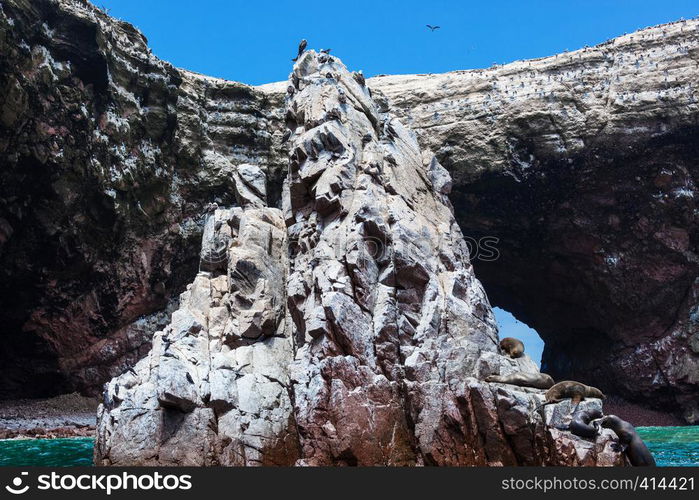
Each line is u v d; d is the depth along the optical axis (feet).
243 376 55.16
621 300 146.10
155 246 134.00
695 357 136.56
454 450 46.09
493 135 136.77
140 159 126.52
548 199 141.79
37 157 110.52
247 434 52.03
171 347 56.29
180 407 49.98
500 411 45.34
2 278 117.91
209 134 139.23
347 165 57.62
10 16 99.91
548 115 134.31
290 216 63.26
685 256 138.82
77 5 110.63
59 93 110.01
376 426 46.78
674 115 129.90
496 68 144.46
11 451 69.51
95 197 120.47
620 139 132.67
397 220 55.16
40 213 115.75
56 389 127.34
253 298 61.11
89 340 129.49
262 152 142.82
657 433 103.24
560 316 162.91
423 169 65.46
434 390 47.91
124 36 123.54
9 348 124.26
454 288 53.83
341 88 63.36
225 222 68.69
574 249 147.54
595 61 137.28
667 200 137.18
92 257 125.08
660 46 134.82
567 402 44.70
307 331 50.62
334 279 51.85
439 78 149.18
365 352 49.39
